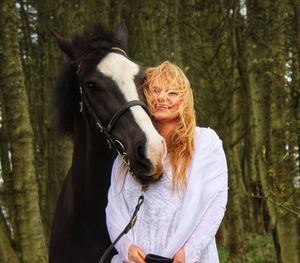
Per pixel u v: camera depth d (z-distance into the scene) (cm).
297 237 640
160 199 328
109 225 342
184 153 331
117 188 351
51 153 934
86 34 430
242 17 1069
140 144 342
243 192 1279
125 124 368
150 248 324
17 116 683
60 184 847
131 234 332
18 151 686
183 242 318
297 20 557
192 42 1066
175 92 338
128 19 1023
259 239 1295
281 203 563
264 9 816
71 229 427
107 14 967
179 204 326
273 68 700
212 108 1083
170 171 332
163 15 958
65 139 448
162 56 952
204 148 331
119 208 343
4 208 1314
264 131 771
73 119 438
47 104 951
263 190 671
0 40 680
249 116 1112
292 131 702
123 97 376
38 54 1116
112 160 412
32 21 1266
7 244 696
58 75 436
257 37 827
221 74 1083
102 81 385
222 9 1058
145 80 383
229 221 1170
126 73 383
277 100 677
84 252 422
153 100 354
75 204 422
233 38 1046
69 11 808
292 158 671
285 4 729
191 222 317
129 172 350
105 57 395
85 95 404
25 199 689
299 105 725
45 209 1093
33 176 693
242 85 1067
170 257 318
